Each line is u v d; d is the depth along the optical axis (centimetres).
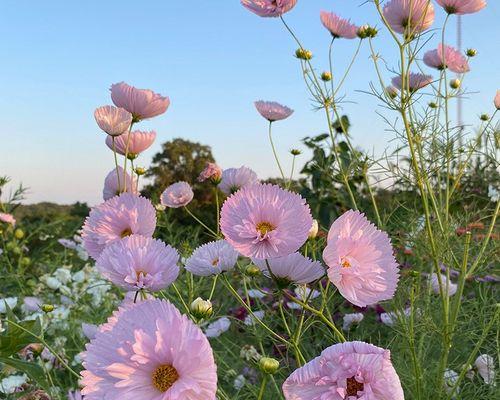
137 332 93
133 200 178
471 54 297
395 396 104
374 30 280
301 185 475
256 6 254
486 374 212
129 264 143
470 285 341
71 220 615
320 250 222
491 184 307
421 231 251
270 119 288
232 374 238
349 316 295
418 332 210
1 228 539
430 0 237
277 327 307
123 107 227
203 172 268
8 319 162
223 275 175
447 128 254
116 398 92
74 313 360
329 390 106
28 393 228
